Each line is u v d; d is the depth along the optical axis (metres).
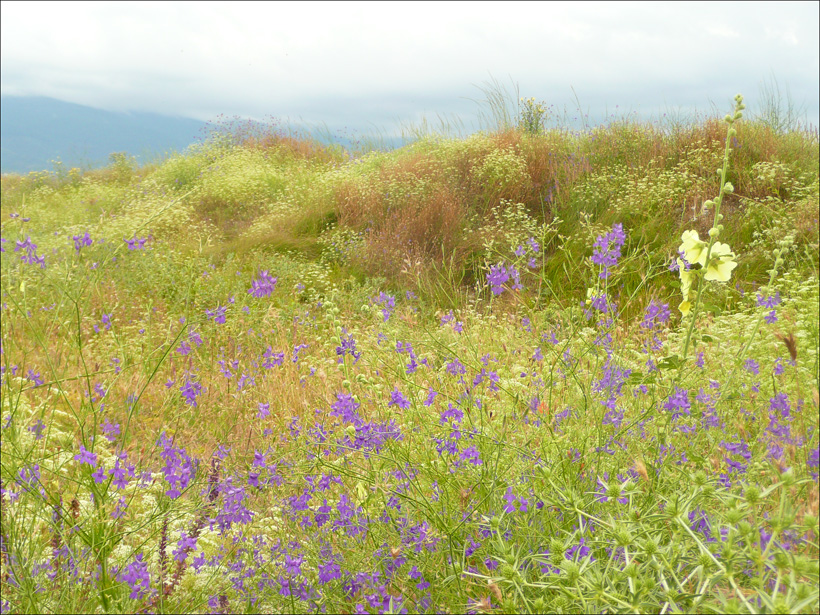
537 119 11.31
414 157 10.30
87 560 1.93
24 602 1.79
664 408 2.02
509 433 2.19
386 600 1.69
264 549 1.97
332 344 4.34
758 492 1.41
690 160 7.88
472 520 1.85
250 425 2.99
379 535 1.92
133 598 1.74
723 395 2.16
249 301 5.05
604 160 8.70
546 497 1.67
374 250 7.19
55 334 4.18
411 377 2.59
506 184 8.10
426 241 7.20
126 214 10.03
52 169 16.33
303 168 12.94
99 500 1.97
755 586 1.41
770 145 7.95
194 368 4.07
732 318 3.94
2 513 1.96
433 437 2.05
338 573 1.77
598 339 2.23
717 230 2.10
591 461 1.98
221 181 11.52
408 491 2.07
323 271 7.14
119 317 5.31
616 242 2.28
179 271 6.73
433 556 1.81
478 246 6.79
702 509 1.69
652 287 4.74
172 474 1.90
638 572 1.44
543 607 1.42
